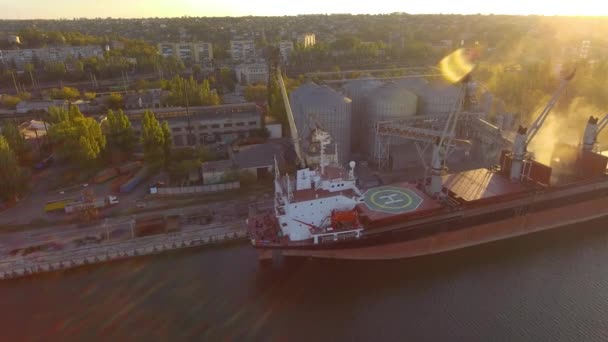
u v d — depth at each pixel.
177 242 74.19
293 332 56.81
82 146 100.19
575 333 56.25
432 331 57.12
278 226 71.00
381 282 66.75
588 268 69.62
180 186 95.25
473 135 114.12
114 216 83.75
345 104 106.56
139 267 69.38
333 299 62.97
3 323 57.56
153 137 104.75
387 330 57.41
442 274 68.62
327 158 74.94
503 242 77.88
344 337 56.19
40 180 101.44
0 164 86.19
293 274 67.88
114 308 60.44
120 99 169.75
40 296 62.69
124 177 102.31
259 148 111.06
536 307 60.97
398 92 112.06
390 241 69.00
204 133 133.88
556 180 85.62
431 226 70.69
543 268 69.88
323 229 66.25
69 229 79.00
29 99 190.88
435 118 110.62
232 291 64.00
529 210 77.50
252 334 56.25
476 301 62.44
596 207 83.50
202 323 57.84
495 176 85.62
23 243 74.25
